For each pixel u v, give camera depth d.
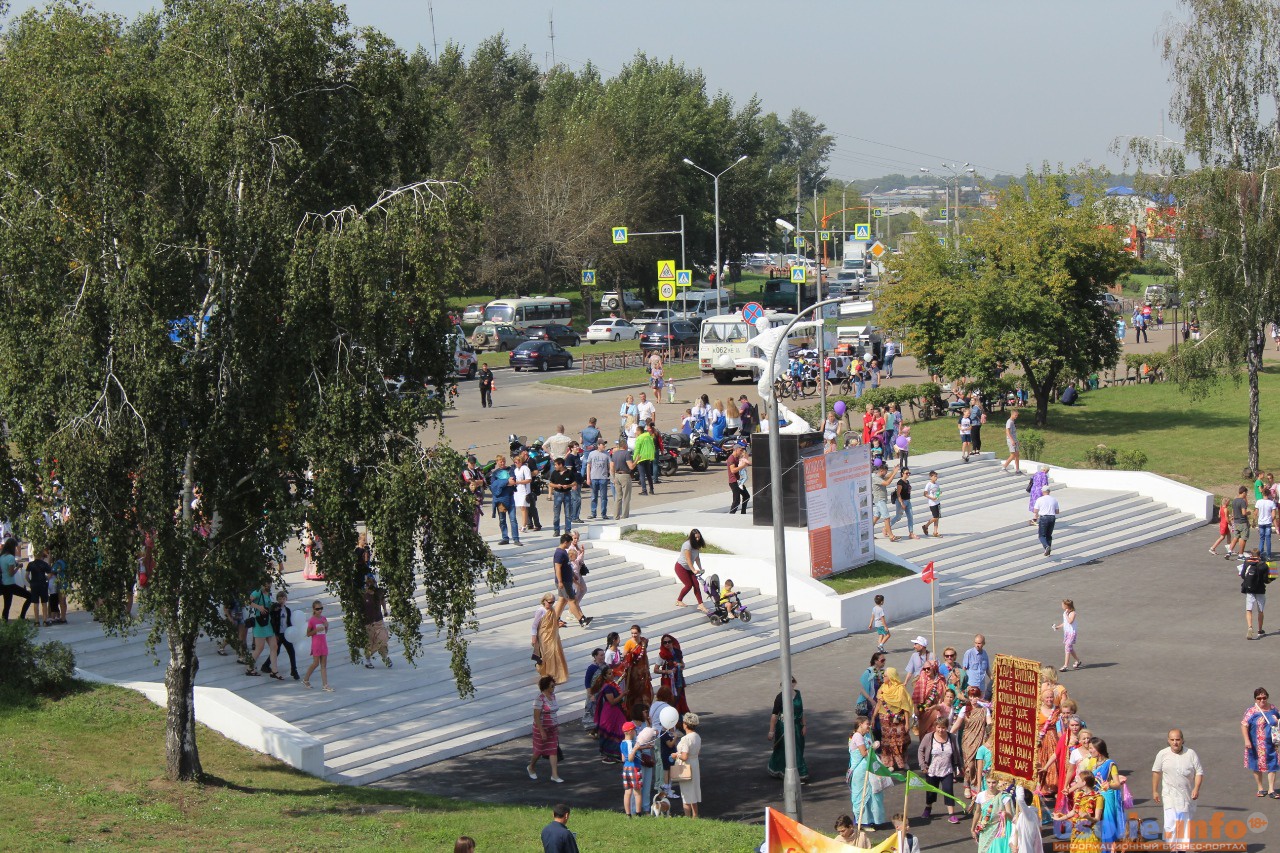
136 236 17.89
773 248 160.38
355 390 18.61
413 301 18.89
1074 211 52.81
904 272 54.97
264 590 22.73
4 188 18.19
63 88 17.94
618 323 87.56
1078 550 39.78
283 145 18.84
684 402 58.25
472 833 18.42
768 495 34.16
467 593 19.14
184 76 19.16
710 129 110.31
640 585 32.88
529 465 35.88
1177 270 49.62
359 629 19.42
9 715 21.72
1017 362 55.66
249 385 18.69
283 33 18.94
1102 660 29.62
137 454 18.27
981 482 44.88
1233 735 24.47
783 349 35.25
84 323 17.75
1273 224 45.94
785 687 20.81
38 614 25.83
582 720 26.02
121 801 18.70
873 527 35.72
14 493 18.67
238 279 18.62
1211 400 60.09
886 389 56.09
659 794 21.06
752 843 18.38
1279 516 40.62
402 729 24.42
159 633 18.97
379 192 19.98
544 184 93.62
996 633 32.06
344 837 17.91
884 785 20.69
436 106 21.03
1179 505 44.66
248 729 22.52
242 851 17.08
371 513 18.73
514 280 94.12
